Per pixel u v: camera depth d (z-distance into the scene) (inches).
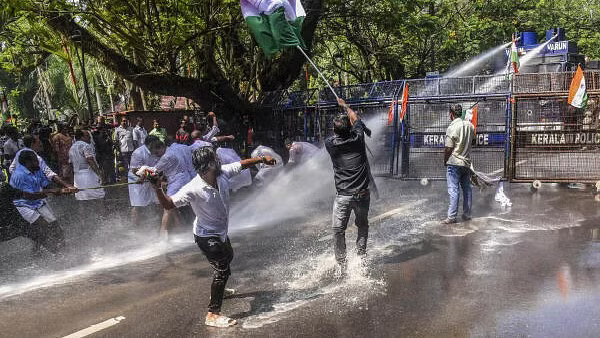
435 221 313.6
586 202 352.8
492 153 402.6
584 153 382.3
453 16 1023.6
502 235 275.0
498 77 397.7
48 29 500.1
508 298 186.7
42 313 189.5
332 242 277.4
